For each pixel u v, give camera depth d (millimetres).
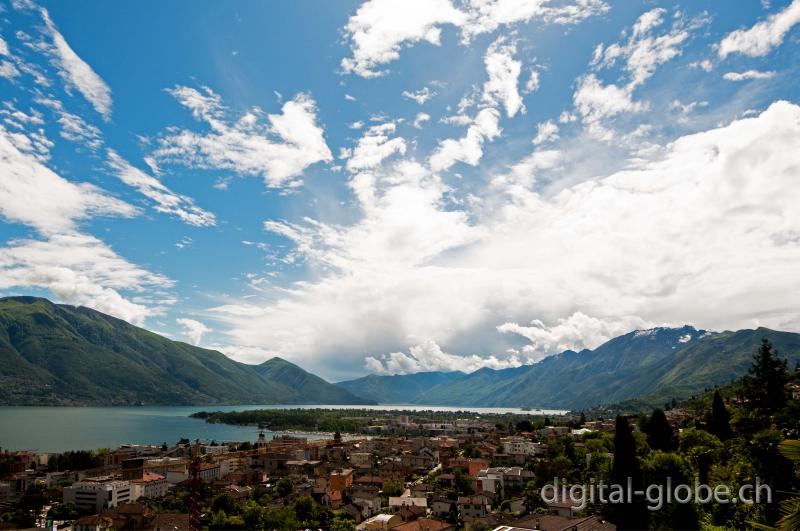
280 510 173250
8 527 163125
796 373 188625
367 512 191250
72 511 196625
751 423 115625
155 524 168000
